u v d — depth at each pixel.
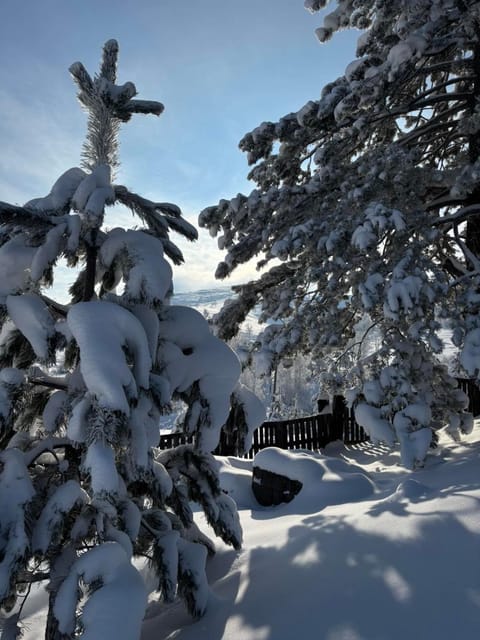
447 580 2.78
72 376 2.69
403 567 3.01
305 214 9.13
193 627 2.98
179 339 3.20
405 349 7.66
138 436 2.51
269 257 8.41
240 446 3.64
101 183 2.75
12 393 2.50
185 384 3.13
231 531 3.62
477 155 8.75
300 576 3.24
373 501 4.92
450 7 7.88
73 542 2.56
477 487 4.30
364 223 7.21
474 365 6.63
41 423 3.05
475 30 8.29
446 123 9.29
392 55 7.30
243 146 9.31
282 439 10.16
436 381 8.30
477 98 8.41
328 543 3.62
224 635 2.80
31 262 2.65
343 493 5.77
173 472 3.45
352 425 11.41
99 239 2.98
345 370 9.28
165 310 3.25
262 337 8.88
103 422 2.27
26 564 2.25
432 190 9.56
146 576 3.89
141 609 2.23
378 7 7.91
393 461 8.29
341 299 8.66
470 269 8.59
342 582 3.01
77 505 2.58
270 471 6.65
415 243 7.29
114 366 2.35
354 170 8.74
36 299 2.61
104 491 2.19
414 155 7.88
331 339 8.32
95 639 2.07
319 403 11.62
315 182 8.92
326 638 2.51
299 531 4.16
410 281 6.72
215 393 3.20
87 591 2.37
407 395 7.40
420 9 7.75
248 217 9.59
